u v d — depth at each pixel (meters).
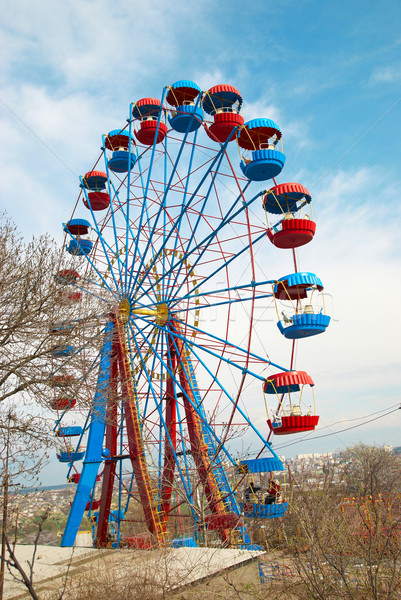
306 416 24.00
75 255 21.53
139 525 29.05
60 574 14.59
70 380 19.41
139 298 30.83
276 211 27.67
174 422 29.91
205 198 28.16
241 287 27.30
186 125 30.66
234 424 25.50
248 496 22.70
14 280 18.05
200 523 22.31
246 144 27.77
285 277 25.11
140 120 33.09
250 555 15.70
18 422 15.19
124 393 26.25
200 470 25.53
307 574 11.70
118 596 11.55
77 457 32.09
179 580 12.73
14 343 18.23
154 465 26.25
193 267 29.95
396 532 12.44
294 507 14.52
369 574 10.92
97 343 21.42
